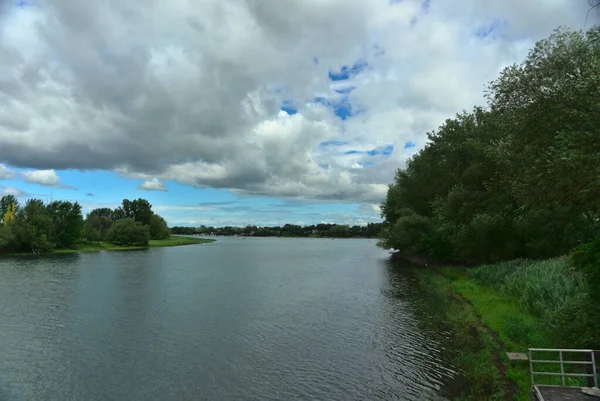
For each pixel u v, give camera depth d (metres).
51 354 21.86
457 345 21.41
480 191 47.75
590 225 37.06
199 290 43.72
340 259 91.12
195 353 21.78
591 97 18.61
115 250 131.25
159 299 38.09
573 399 10.54
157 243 171.75
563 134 18.73
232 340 24.03
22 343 23.86
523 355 16.92
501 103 23.53
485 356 18.39
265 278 54.56
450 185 58.50
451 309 29.34
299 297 38.62
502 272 35.94
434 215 64.81
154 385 17.66
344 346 22.34
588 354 14.23
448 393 15.69
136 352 22.06
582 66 20.44
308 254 114.12
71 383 17.97
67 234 124.31
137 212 197.75
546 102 20.39
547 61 21.66
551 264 29.80
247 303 35.75
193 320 29.25
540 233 40.50
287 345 22.80
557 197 20.03
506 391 14.92
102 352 22.12
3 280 52.16
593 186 17.22
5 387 17.58
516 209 41.06
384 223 90.38
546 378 14.65
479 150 45.19
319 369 18.98
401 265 70.38
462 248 51.97
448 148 53.75
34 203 117.75
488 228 44.66
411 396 15.64
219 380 18.05
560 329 16.38
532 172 21.00
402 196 75.56
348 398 15.84
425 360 19.48
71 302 36.66
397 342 22.59
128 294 41.03
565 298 21.11
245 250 141.25
